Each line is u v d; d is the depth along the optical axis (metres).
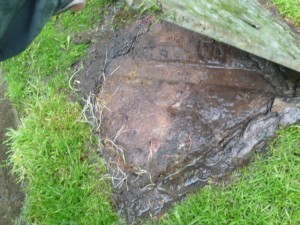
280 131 2.40
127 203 2.59
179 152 2.51
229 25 2.10
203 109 2.58
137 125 2.70
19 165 2.91
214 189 2.40
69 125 2.93
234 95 2.56
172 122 2.60
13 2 1.49
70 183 2.73
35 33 1.66
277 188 2.26
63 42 3.29
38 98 3.14
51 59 3.27
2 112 3.27
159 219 2.46
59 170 2.80
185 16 1.91
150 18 3.00
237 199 2.32
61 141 2.87
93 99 2.95
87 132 2.88
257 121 2.46
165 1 1.88
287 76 2.53
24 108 3.17
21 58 3.37
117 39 3.07
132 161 2.63
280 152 2.35
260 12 2.66
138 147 2.63
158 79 2.78
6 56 1.77
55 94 3.11
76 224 2.62
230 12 2.30
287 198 2.22
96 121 2.88
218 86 2.62
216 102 2.57
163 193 2.50
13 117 3.20
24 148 2.92
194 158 2.49
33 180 2.82
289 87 2.51
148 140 2.62
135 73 2.87
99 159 2.77
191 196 2.43
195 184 2.46
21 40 1.68
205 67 2.70
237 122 2.50
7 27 1.59
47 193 2.74
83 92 3.03
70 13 3.38
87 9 3.33
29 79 3.28
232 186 2.37
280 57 2.22
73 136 2.89
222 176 2.42
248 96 2.54
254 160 2.39
